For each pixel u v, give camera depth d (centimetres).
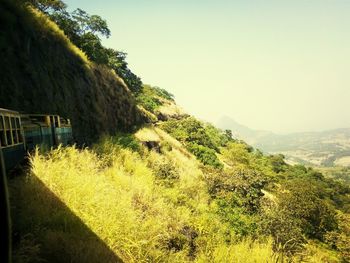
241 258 1052
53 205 755
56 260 595
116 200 970
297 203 3012
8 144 774
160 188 1647
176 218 1280
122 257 741
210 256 1063
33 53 1616
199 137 5097
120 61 3869
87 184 918
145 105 5597
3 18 1451
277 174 8219
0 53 1344
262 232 1762
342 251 2562
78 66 2145
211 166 4028
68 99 1847
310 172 9856
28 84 1469
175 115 6762
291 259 1466
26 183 771
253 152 10419
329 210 3056
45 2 2227
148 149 2666
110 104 2655
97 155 1578
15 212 670
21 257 524
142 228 892
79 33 2606
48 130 1207
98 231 754
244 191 2397
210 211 1705
